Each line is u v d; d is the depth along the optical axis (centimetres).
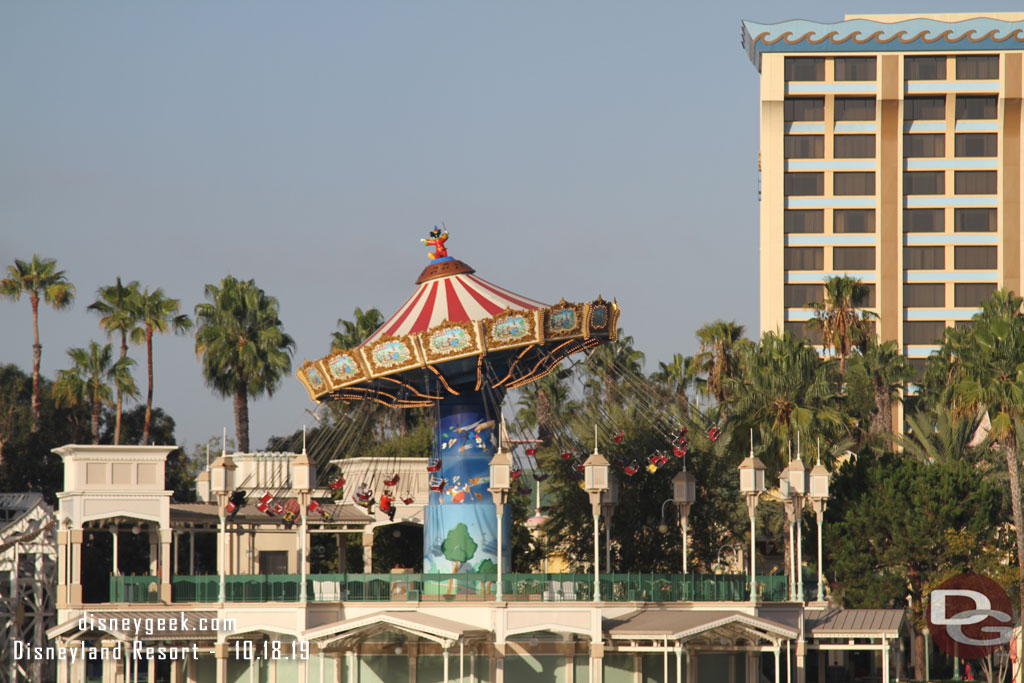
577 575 19462
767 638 18738
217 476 19450
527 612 18575
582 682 19400
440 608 18812
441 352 19950
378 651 19425
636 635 18400
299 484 19175
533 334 19938
